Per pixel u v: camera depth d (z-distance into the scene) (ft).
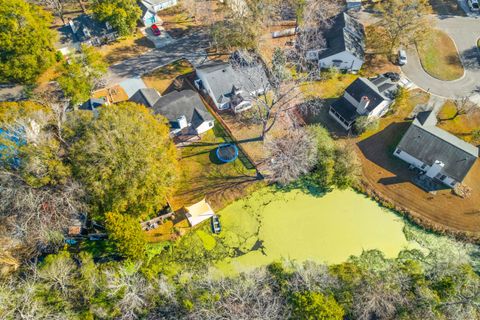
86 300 119.75
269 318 111.14
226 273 142.10
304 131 174.09
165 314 117.29
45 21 208.13
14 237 131.64
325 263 144.36
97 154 131.54
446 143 166.40
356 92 185.06
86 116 145.89
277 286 125.08
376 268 143.84
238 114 193.36
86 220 150.92
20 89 199.62
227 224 156.15
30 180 127.65
